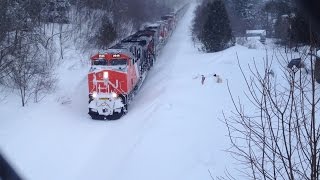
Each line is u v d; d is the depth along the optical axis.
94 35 40.53
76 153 18.31
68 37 37.53
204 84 29.05
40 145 18.83
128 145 18.67
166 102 24.48
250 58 37.44
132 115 23.55
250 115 21.12
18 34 29.08
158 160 16.61
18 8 31.36
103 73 23.17
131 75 25.95
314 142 7.14
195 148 17.56
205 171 15.45
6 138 19.14
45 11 37.84
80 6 42.94
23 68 26.44
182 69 35.41
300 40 16.33
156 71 35.91
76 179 16.00
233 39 46.72
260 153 15.59
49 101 25.64
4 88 25.50
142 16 60.75
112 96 23.02
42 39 33.12
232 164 15.79
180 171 15.66
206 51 45.59
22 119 22.08
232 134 18.92
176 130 19.72
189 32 65.88
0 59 24.95
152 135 19.12
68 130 21.08
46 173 16.31
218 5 45.44
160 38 47.41
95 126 21.91
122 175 15.82
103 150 18.56
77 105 25.92
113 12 49.31
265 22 67.88
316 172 7.06
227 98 25.38
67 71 31.83
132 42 32.09
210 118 21.48
